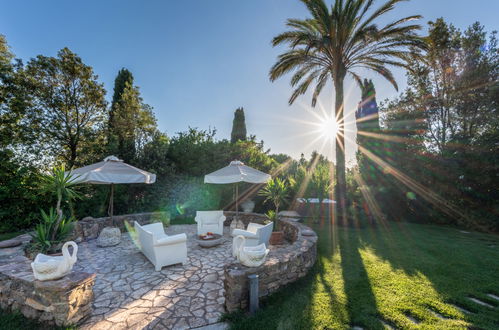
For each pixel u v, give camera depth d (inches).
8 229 287.3
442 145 472.1
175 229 337.1
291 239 272.8
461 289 150.1
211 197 440.1
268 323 111.2
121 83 554.9
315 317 116.5
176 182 422.3
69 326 107.0
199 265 193.2
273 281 140.8
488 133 399.9
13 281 118.0
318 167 447.8
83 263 197.2
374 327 109.3
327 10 352.2
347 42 388.2
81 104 464.1
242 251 131.8
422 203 441.7
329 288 149.9
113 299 136.6
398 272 179.2
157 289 149.6
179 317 118.0
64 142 453.4
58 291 106.5
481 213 385.7
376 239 291.1
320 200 404.5
